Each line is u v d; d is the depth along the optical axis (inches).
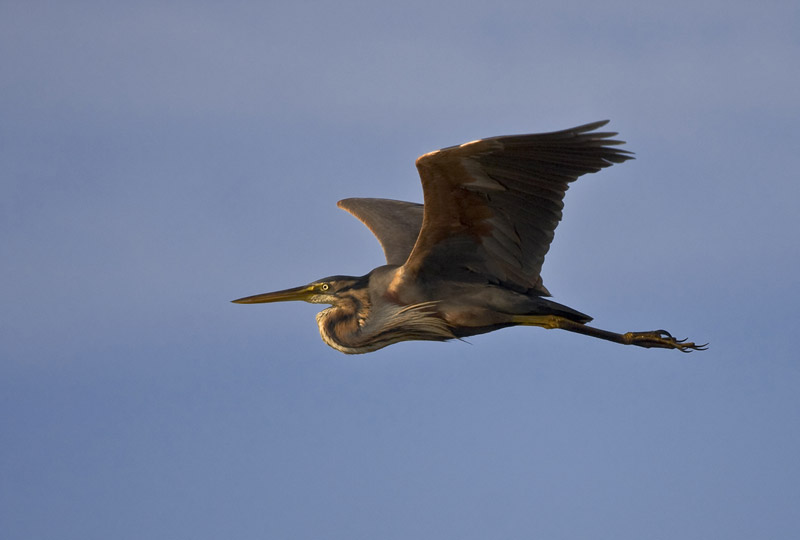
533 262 526.6
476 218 518.9
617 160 485.7
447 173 495.5
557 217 510.0
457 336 556.7
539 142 479.5
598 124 471.2
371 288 566.6
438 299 547.5
